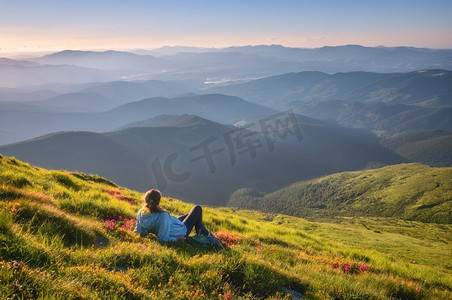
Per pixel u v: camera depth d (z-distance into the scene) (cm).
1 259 467
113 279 495
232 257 725
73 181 1916
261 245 1258
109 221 974
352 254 1756
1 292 364
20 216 717
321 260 1227
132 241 789
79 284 446
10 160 1983
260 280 677
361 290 769
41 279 414
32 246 519
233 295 574
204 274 625
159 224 829
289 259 1074
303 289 739
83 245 692
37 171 1959
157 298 492
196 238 889
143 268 584
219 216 2325
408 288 943
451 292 1108
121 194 2019
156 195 845
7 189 938
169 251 693
